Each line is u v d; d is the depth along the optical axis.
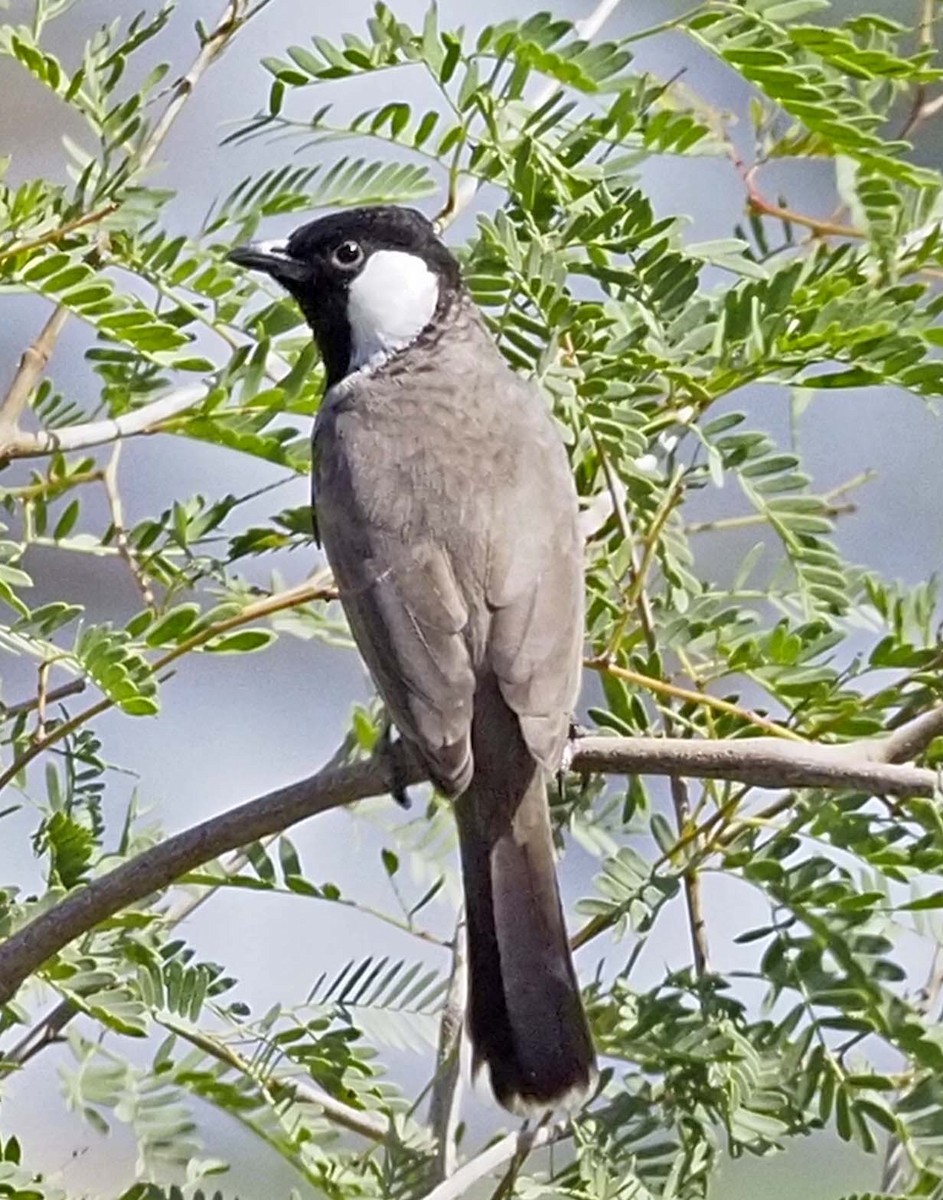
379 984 8.45
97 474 9.09
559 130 8.87
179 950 8.27
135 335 8.25
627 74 8.59
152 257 8.61
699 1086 7.82
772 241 9.84
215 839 7.91
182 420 8.84
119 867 7.89
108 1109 9.21
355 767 8.20
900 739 7.79
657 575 9.91
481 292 9.07
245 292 8.95
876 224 8.73
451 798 8.20
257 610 8.79
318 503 9.31
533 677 8.46
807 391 8.84
